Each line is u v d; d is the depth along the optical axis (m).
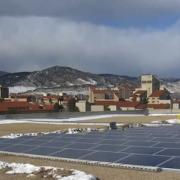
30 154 30.48
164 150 28.41
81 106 160.38
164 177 22.41
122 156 27.38
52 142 35.50
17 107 123.19
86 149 30.80
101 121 76.06
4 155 31.00
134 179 22.27
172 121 72.00
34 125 64.56
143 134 40.34
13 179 22.08
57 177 21.94
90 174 23.09
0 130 54.94
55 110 131.62
